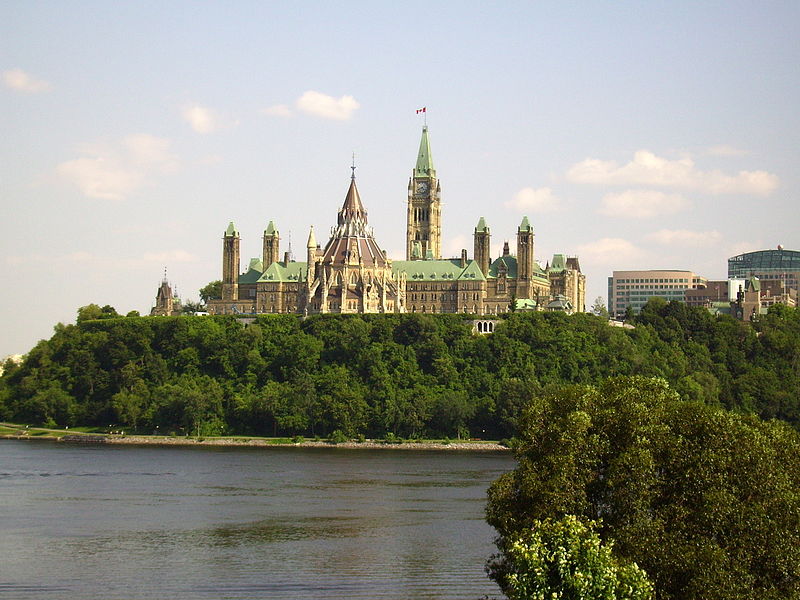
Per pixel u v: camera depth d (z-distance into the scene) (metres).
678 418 145.50
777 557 128.50
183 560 185.12
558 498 136.12
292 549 193.75
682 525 130.88
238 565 181.88
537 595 111.06
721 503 129.88
